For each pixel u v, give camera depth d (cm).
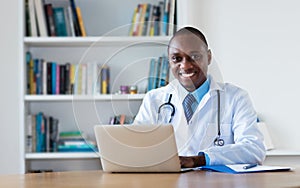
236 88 217
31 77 362
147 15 366
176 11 363
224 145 206
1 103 369
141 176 163
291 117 365
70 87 364
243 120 208
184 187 130
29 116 360
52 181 152
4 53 371
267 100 367
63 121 379
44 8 365
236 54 370
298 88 366
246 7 371
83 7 386
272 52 368
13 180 158
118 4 386
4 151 368
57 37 356
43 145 360
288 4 368
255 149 197
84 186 136
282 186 130
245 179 148
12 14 372
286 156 334
